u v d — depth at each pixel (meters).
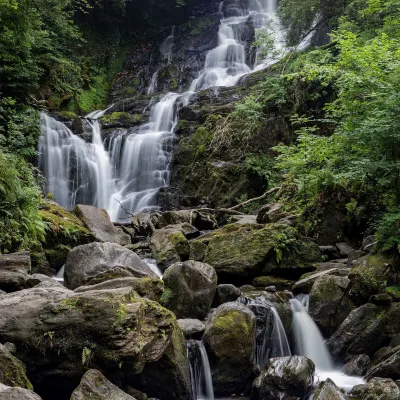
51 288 5.40
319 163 9.62
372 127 7.62
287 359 5.95
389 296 6.98
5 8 13.65
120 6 25.45
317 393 5.25
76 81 21.94
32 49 17.78
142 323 5.06
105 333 4.74
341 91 8.89
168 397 5.53
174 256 9.48
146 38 27.44
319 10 17.44
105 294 5.00
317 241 9.91
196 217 12.54
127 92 24.70
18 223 8.82
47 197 13.64
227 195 14.95
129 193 17.41
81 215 11.49
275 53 19.02
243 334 6.07
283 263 8.76
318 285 7.48
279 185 13.73
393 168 7.73
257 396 5.82
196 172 16.00
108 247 7.46
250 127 15.73
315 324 7.34
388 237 7.68
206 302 6.88
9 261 6.84
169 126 19.42
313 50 16.23
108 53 25.80
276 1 28.08
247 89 19.17
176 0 27.97
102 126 19.03
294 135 15.11
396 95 7.38
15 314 4.93
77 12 25.11
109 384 4.57
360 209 9.67
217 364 5.98
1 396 3.73
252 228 9.40
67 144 17.16
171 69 24.89
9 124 13.80
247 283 8.77
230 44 25.30
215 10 28.84
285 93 15.51
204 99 19.48
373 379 5.74
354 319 6.95
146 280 6.04
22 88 15.83
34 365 4.85
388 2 11.77
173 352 5.46
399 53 8.30
